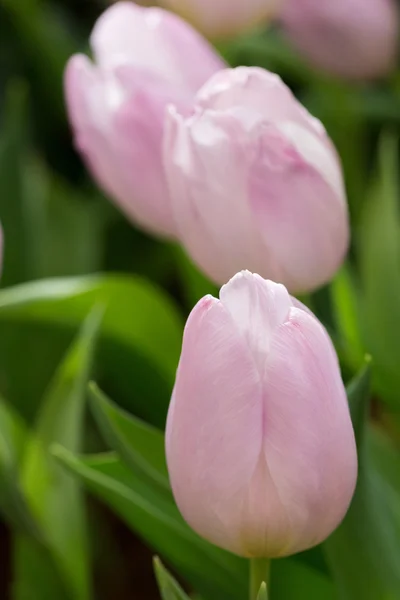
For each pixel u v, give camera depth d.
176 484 0.49
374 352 0.65
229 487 0.49
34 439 0.62
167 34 0.58
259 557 0.50
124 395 0.70
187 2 0.69
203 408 0.48
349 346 0.64
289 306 0.48
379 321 0.65
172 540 0.57
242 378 0.48
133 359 0.66
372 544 0.54
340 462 0.49
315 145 0.53
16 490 0.61
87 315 0.64
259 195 0.53
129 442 0.57
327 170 0.54
